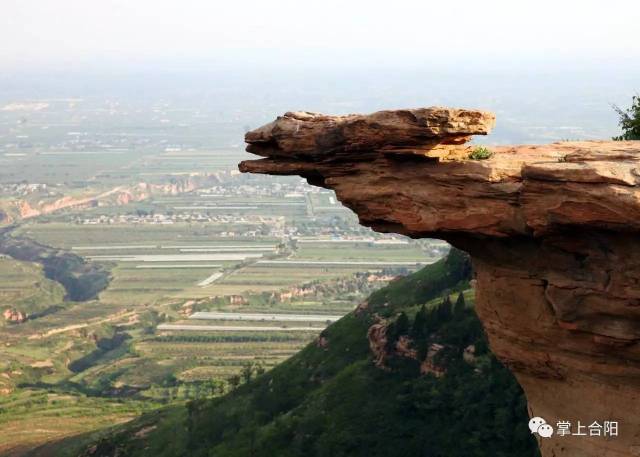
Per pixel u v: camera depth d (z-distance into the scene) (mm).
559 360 31484
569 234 28734
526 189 28906
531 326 31656
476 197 30453
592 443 31344
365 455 79875
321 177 35281
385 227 33875
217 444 106188
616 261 28125
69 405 176875
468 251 32812
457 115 30641
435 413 80000
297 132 34094
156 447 116750
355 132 32406
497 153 31578
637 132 53219
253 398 114812
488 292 32750
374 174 33125
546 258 30203
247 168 36406
